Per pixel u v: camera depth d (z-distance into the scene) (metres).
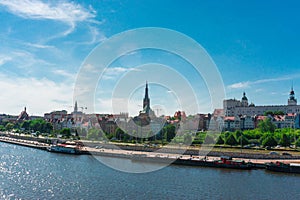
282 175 102.75
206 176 99.19
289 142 158.62
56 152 167.62
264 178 97.06
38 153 165.25
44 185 86.75
